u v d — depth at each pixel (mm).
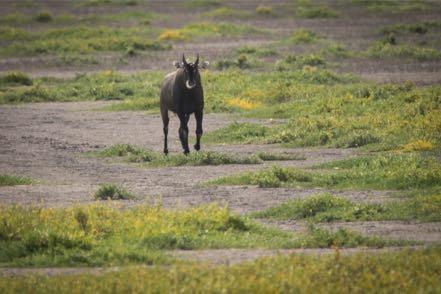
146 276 37656
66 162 79812
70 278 38438
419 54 155125
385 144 80938
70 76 153500
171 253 44469
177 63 80250
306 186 63500
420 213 53125
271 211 55000
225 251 44969
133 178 69938
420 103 94375
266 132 92750
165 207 56562
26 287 37219
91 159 81688
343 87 119125
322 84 129875
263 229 49969
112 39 183375
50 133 98375
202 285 35750
